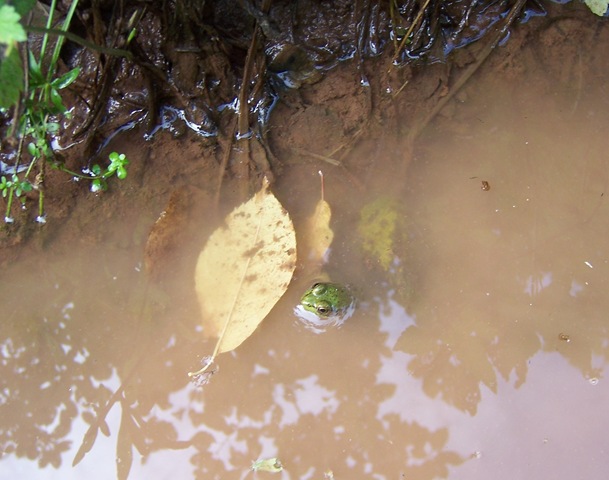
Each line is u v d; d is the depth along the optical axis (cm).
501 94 51
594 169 49
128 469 42
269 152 50
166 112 51
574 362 44
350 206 48
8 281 47
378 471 42
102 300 46
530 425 43
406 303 46
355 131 50
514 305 45
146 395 44
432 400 44
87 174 49
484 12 53
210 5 51
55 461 43
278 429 43
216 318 45
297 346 45
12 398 44
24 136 46
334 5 52
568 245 47
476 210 48
